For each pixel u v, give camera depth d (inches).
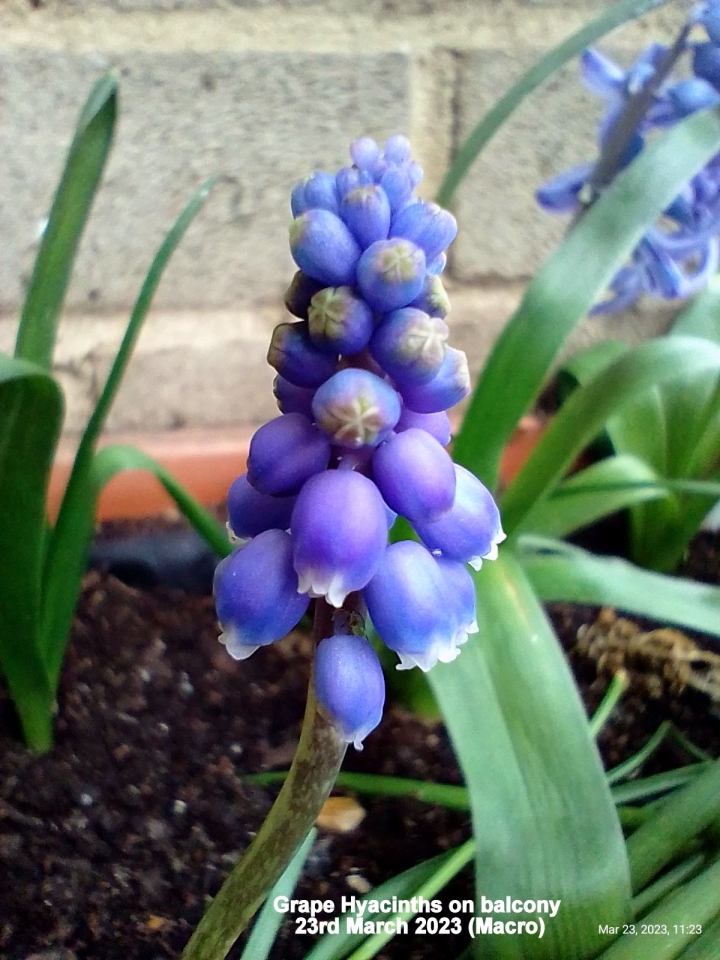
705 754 4.6
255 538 2.1
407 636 2.0
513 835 3.0
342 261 2.0
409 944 3.7
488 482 3.9
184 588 5.6
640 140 4.2
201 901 3.8
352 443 1.9
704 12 3.8
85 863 3.9
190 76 5.4
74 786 4.2
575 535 6.3
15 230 5.5
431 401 2.1
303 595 2.1
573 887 3.0
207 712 4.7
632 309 6.8
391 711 4.9
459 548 2.2
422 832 4.2
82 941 3.6
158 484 5.9
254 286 6.1
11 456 3.2
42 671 4.0
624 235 3.5
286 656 5.1
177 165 5.6
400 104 5.7
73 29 5.1
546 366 3.6
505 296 6.6
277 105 5.6
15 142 5.3
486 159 6.0
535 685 3.3
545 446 3.9
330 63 5.5
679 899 3.1
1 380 2.6
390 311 2.0
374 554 1.9
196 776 4.4
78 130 3.3
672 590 4.1
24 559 3.5
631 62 6.0
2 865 3.8
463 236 6.3
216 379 6.3
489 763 3.2
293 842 2.5
